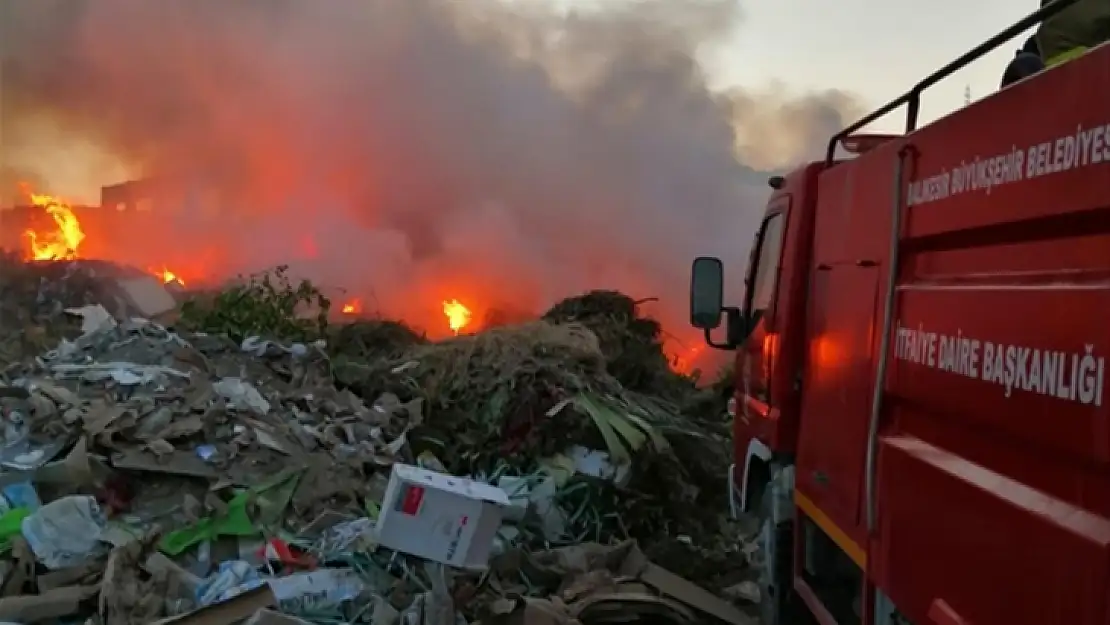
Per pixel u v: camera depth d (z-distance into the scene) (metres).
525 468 7.72
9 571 4.86
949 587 2.51
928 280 2.87
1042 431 2.05
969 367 2.45
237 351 8.72
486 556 5.36
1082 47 3.00
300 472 6.25
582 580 5.60
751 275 5.57
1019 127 2.26
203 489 5.92
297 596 4.88
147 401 6.59
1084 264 1.97
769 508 4.88
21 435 6.00
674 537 7.30
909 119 3.26
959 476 2.47
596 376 8.98
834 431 3.74
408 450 7.60
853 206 3.66
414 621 4.79
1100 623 1.80
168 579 4.89
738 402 5.78
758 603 6.21
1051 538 1.99
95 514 5.34
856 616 3.65
